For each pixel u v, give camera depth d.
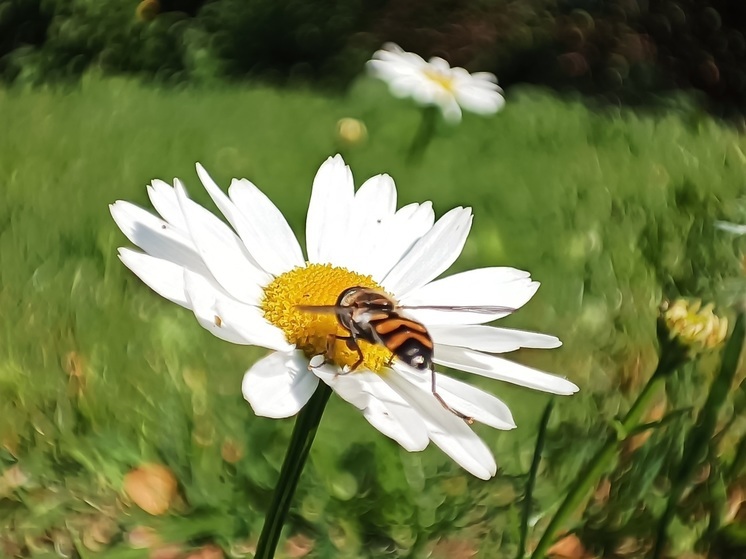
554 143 0.41
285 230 0.10
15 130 0.40
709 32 0.86
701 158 0.39
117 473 0.14
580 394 0.18
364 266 0.11
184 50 0.75
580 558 0.14
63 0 0.72
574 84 0.84
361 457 0.15
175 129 0.41
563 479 0.15
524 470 0.15
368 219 0.11
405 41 0.82
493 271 0.11
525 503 0.11
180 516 0.14
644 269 0.25
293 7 0.79
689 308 0.10
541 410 0.17
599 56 0.84
